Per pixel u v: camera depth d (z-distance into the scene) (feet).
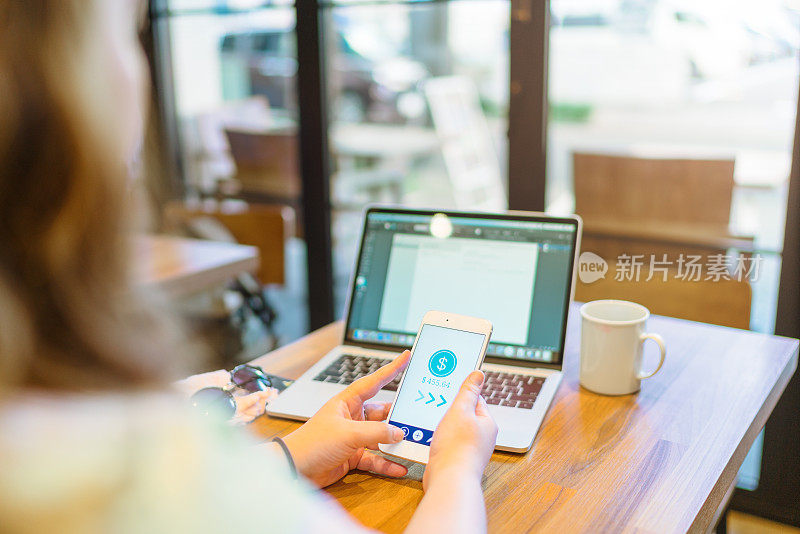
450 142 17.90
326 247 9.12
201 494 1.22
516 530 2.56
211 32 9.58
